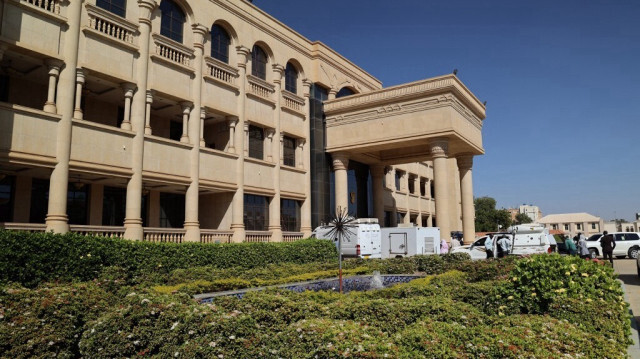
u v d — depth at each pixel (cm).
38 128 1694
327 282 1570
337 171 3288
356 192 3675
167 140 2197
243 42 2725
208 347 641
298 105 3197
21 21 1672
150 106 2347
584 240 2597
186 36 2388
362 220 2712
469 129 3152
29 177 1988
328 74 3456
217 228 2622
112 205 2289
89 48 1902
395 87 3030
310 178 3198
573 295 863
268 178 2823
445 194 2836
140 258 1669
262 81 2845
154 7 2189
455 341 567
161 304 743
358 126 3177
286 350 612
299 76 3256
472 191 3381
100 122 2245
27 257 1322
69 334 788
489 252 2542
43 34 1736
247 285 1392
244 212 2662
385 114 3059
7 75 1916
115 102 2295
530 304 834
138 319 717
